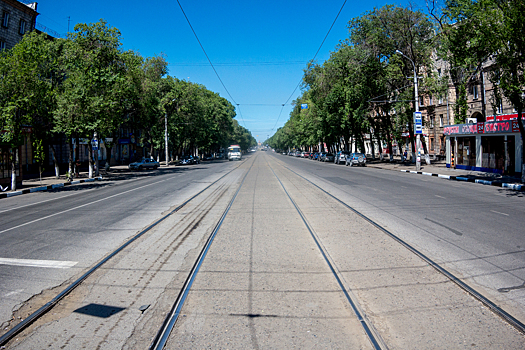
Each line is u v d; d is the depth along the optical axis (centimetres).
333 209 1037
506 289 446
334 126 4409
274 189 1611
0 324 382
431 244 648
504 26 1448
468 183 1811
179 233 781
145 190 1730
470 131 2520
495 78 1684
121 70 2780
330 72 3928
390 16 2828
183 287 473
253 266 555
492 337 340
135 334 355
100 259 598
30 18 3203
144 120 3844
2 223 955
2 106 1770
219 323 374
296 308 407
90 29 2550
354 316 386
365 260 570
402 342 333
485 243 649
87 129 2373
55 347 335
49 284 490
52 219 985
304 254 611
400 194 1339
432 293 440
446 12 1930
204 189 1683
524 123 1973
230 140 10762
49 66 2286
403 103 3053
